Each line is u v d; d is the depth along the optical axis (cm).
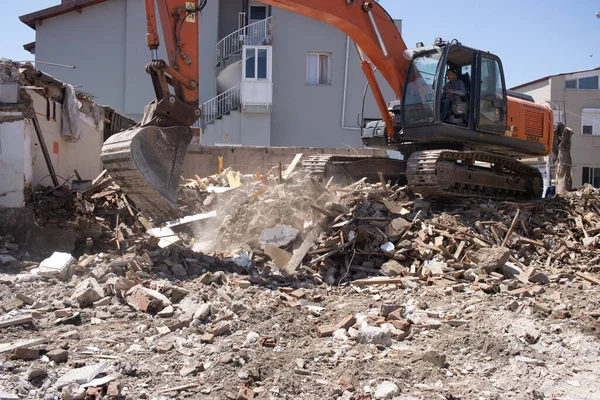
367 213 885
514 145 1148
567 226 1002
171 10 732
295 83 2467
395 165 1162
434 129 1012
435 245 814
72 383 385
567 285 758
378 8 1028
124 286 614
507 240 884
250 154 1881
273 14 2447
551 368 476
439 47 1016
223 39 2409
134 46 2416
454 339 523
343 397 395
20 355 430
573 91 3209
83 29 2414
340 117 2488
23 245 853
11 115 895
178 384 404
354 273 800
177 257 760
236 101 2430
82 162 1244
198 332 518
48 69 2411
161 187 671
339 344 501
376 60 1057
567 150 1522
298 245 830
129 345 483
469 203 1009
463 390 418
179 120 707
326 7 948
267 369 436
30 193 919
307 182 969
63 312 545
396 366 450
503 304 648
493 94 1083
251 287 681
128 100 2428
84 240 900
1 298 595
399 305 603
